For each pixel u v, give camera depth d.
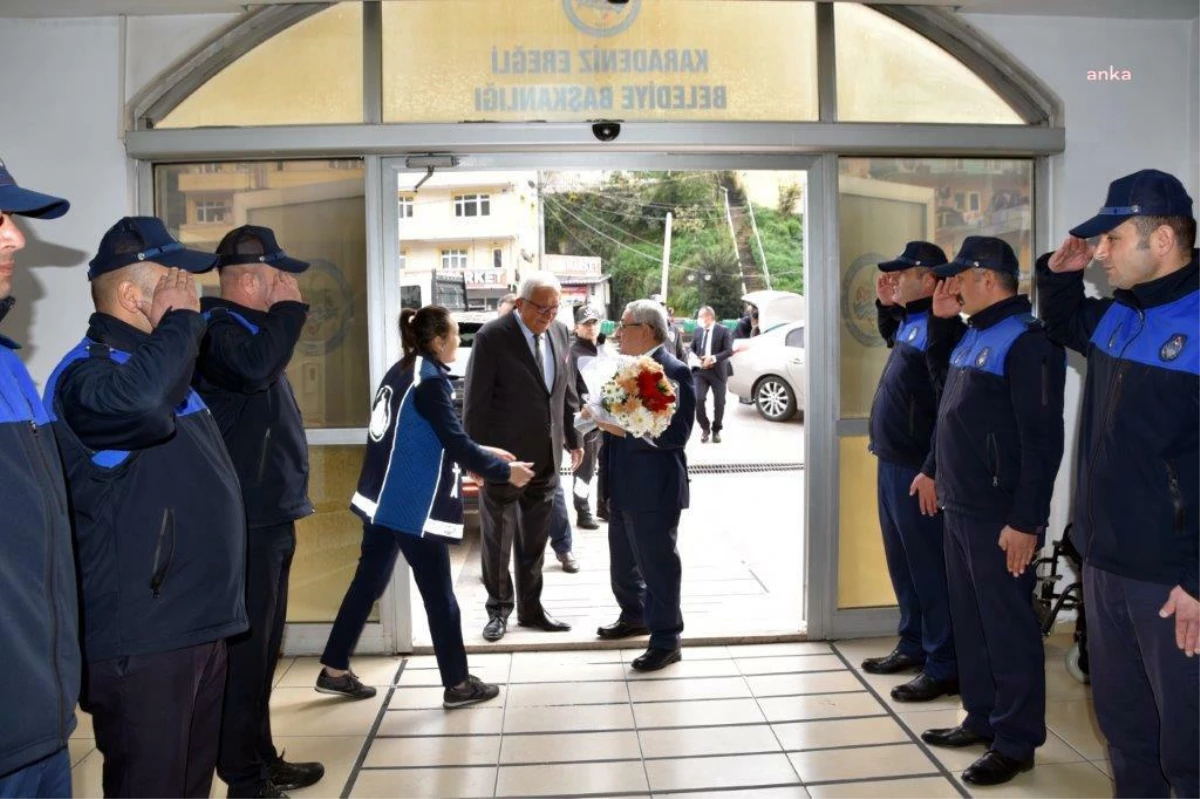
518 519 4.39
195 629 2.07
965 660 3.24
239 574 2.21
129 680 2.01
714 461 9.82
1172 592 2.18
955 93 4.35
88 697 2.03
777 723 3.49
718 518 7.10
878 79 4.29
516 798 2.98
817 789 3.01
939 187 4.38
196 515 2.10
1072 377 4.44
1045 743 3.29
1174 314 2.25
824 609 4.33
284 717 3.59
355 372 4.25
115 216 4.09
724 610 4.78
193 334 1.99
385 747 3.34
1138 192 2.26
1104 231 2.30
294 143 4.06
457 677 3.64
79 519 1.99
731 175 26.44
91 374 1.93
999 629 3.02
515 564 4.45
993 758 3.04
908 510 3.67
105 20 4.05
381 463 3.49
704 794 2.99
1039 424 2.85
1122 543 2.28
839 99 4.26
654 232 26.50
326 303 4.23
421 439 3.42
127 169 4.10
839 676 3.92
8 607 1.61
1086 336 2.62
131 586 2.00
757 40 4.20
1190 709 2.20
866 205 4.32
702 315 11.12
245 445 2.70
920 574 3.67
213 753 2.38
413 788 3.05
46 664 1.67
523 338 4.29
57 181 4.07
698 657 4.16
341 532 4.25
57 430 1.98
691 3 4.17
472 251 23.70
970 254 3.08
